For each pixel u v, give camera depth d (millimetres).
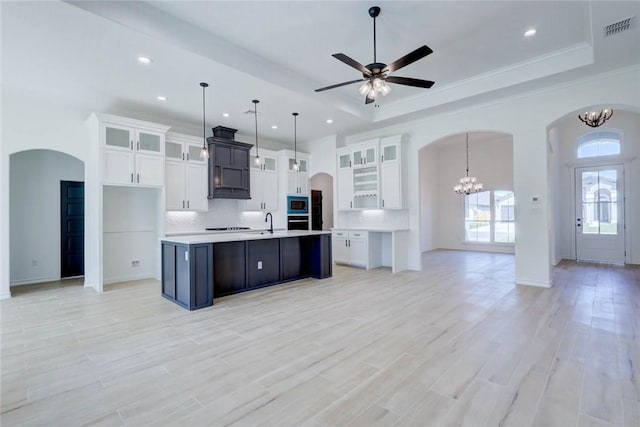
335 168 7375
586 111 4535
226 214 6922
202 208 6238
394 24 3500
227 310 3867
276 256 5203
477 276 5789
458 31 3652
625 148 6957
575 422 1781
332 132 7129
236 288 4641
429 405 1955
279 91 4656
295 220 7660
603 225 7234
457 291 4699
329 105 5309
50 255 5660
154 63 3766
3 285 4465
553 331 3104
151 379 2281
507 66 4555
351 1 3107
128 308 3979
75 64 3777
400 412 1892
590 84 4367
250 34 3688
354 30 3617
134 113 5613
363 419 1830
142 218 5871
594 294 4430
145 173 5262
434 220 10469
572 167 7609
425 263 7367
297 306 4008
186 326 3338
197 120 6078
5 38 3207
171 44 3348
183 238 4383
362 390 2129
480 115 5414
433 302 4145
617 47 3580
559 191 7648
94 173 5000
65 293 4742
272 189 7539
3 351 2746
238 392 2115
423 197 9836
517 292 4586
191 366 2473
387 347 2791
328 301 4223
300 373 2359
